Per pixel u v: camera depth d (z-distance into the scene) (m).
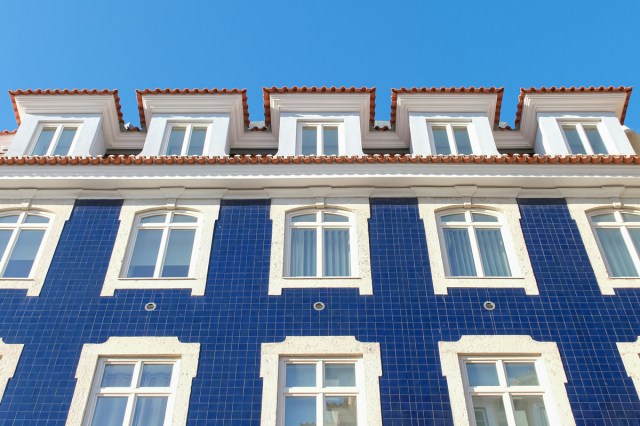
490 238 11.80
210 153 13.45
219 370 9.55
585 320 10.20
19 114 14.55
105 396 9.38
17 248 11.59
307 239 11.80
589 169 12.41
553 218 11.98
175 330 10.09
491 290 10.65
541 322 10.16
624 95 14.21
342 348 9.80
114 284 10.80
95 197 12.38
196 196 12.38
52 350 9.81
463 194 12.34
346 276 10.99
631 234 11.83
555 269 11.05
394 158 12.27
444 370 9.50
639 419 8.96
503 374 9.57
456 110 14.30
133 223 11.98
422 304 10.42
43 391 9.32
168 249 11.62
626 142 13.59
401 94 14.25
